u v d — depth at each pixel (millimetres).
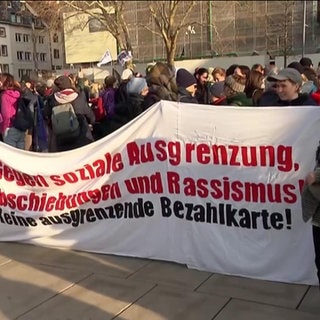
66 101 5965
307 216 3344
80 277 4520
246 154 4266
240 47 50625
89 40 56781
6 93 7875
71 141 5949
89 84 12867
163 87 5797
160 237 4777
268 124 4168
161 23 37531
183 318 3707
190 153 4496
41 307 3973
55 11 36156
